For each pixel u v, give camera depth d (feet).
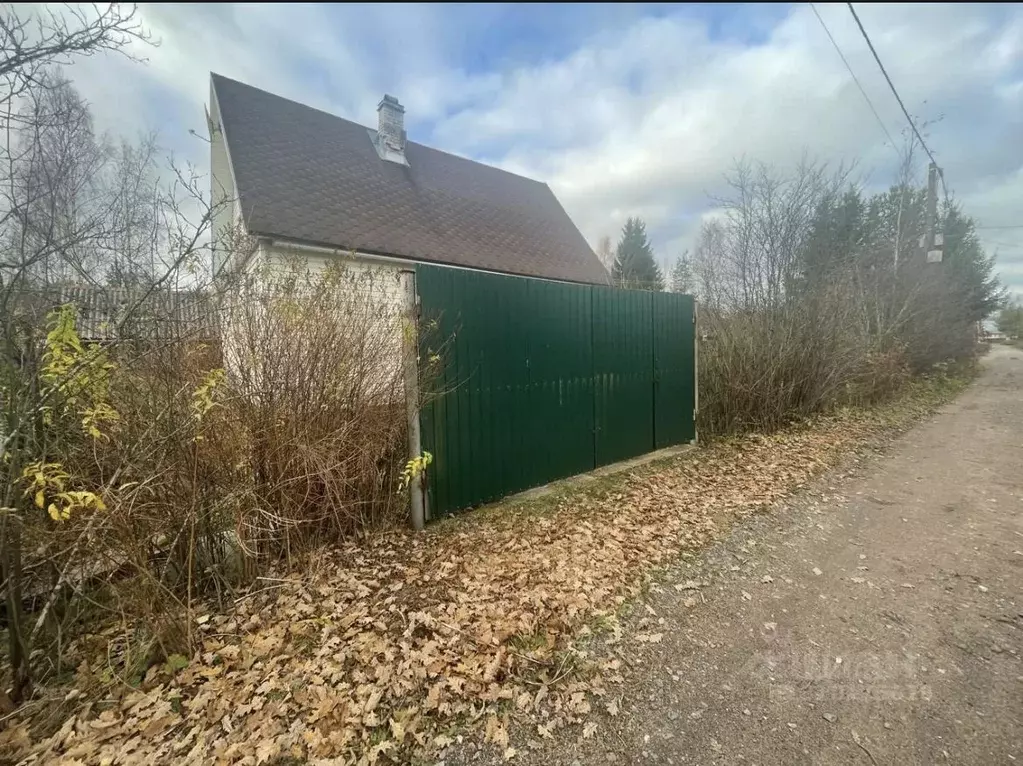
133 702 6.43
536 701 6.40
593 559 10.61
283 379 10.44
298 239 23.70
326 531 11.44
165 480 7.99
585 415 17.31
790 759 5.38
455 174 40.73
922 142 35.06
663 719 6.05
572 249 42.32
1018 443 21.01
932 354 43.55
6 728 6.08
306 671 6.99
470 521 12.91
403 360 12.09
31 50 6.86
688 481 16.44
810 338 25.70
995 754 5.34
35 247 7.49
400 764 5.47
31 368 6.48
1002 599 8.63
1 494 6.18
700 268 31.81
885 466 18.03
